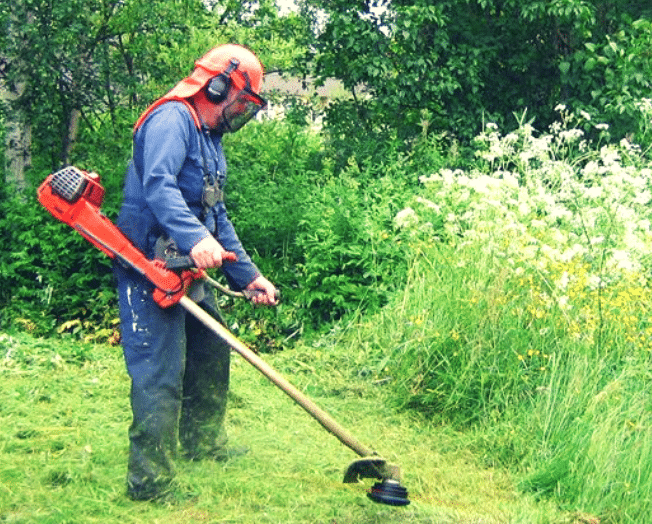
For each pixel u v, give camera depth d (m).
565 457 4.55
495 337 5.84
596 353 5.50
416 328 6.21
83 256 9.16
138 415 3.92
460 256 6.57
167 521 3.72
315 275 7.96
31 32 9.79
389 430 5.47
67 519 3.67
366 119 11.96
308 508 3.89
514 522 3.97
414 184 9.52
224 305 8.34
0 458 4.48
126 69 11.01
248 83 4.04
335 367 6.54
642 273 6.23
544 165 7.73
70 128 10.81
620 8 11.79
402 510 3.93
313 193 9.00
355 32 11.19
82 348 7.18
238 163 10.48
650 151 10.57
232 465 4.44
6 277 9.20
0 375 6.28
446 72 11.35
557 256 5.90
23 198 9.70
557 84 11.94
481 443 5.22
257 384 6.21
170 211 3.79
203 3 11.53
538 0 11.24
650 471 4.37
